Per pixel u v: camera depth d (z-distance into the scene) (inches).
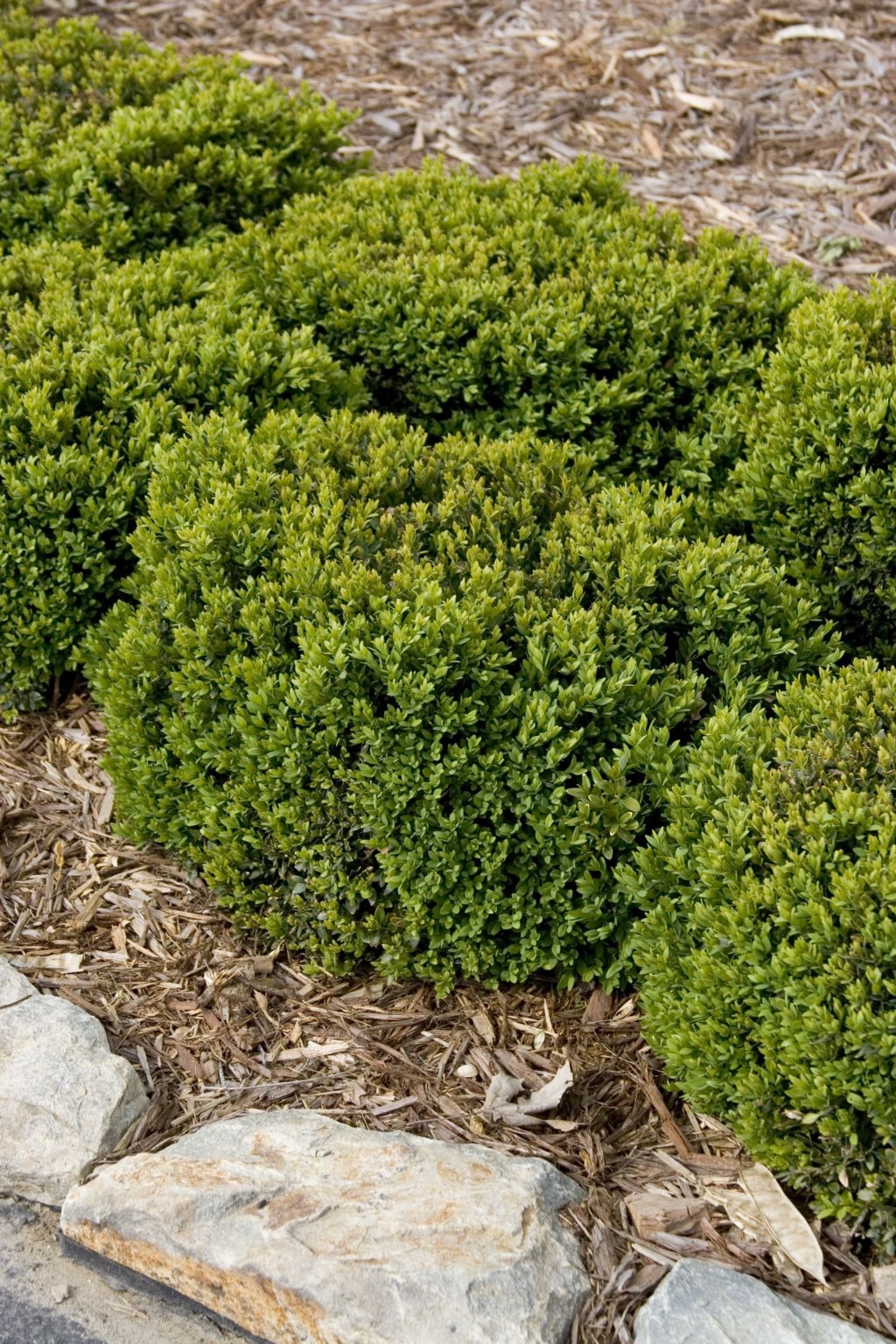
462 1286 76.2
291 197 116.5
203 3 148.6
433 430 104.7
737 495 95.8
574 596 87.0
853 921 77.4
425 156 128.2
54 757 97.9
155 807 90.9
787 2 143.9
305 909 88.6
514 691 85.0
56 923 90.9
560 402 101.8
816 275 117.6
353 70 139.6
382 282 103.9
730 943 79.7
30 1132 82.7
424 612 85.3
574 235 107.6
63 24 123.6
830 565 94.0
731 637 87.7
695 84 135.0
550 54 140.7
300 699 85.8
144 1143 83.4
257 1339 78.6
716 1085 80.3
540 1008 87.6
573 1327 76.6
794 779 81.4
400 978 89.3
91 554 96.3
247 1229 78.5
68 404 96.0
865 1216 78.6
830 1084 77.0
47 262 105.1
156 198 112.3
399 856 85.9
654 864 83.0
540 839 85.0
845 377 92.2
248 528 89.3
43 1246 81.9
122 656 90.3
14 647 97.3
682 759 84.9
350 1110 84.1
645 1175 81.4
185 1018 87.7
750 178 125.7
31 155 111.8
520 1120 83.3
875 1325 76.6
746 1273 77.7
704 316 102.0
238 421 94.9
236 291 104.5
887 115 129.4
